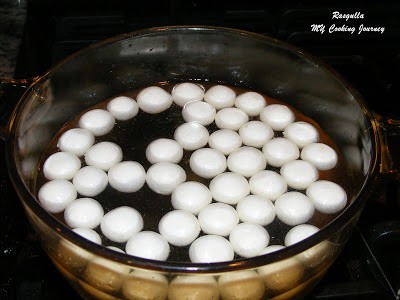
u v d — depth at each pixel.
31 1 0.50
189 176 0.38
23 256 0.37
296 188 0.37
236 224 0.34
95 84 0.41
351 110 0.36
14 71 0.49
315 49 0.51
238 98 0.43
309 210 0.35
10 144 0.30
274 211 0.35
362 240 0.38
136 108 0.42
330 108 0.39
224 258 0.32
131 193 0.36
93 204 0.35
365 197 0.28
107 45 0.39
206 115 0.41
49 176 0.37
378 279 0.36
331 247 0.28
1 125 0.35
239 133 0.41
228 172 0.37
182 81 0.44
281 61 0.40
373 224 0.39
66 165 0.37
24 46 0.50
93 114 0.40
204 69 0.43
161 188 0.36
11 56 0.52
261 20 0.51
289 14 0.51
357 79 0.49
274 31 0.51
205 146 0.40
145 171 0.38
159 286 0.27
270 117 0.41
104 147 0.38
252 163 0.38
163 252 0.32
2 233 0.37
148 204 0.36
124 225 0.33
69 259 0.28
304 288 0.30
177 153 0.38
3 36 0.54
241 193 0.36
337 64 0.50
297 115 0.42
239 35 0.39
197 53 0.42
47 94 0.36
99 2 0.51
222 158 0.38
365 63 0.50
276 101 0.43
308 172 0.37
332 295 0.35
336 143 0.40
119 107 0.41
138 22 0.51
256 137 0.40
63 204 0.35
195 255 0.32
